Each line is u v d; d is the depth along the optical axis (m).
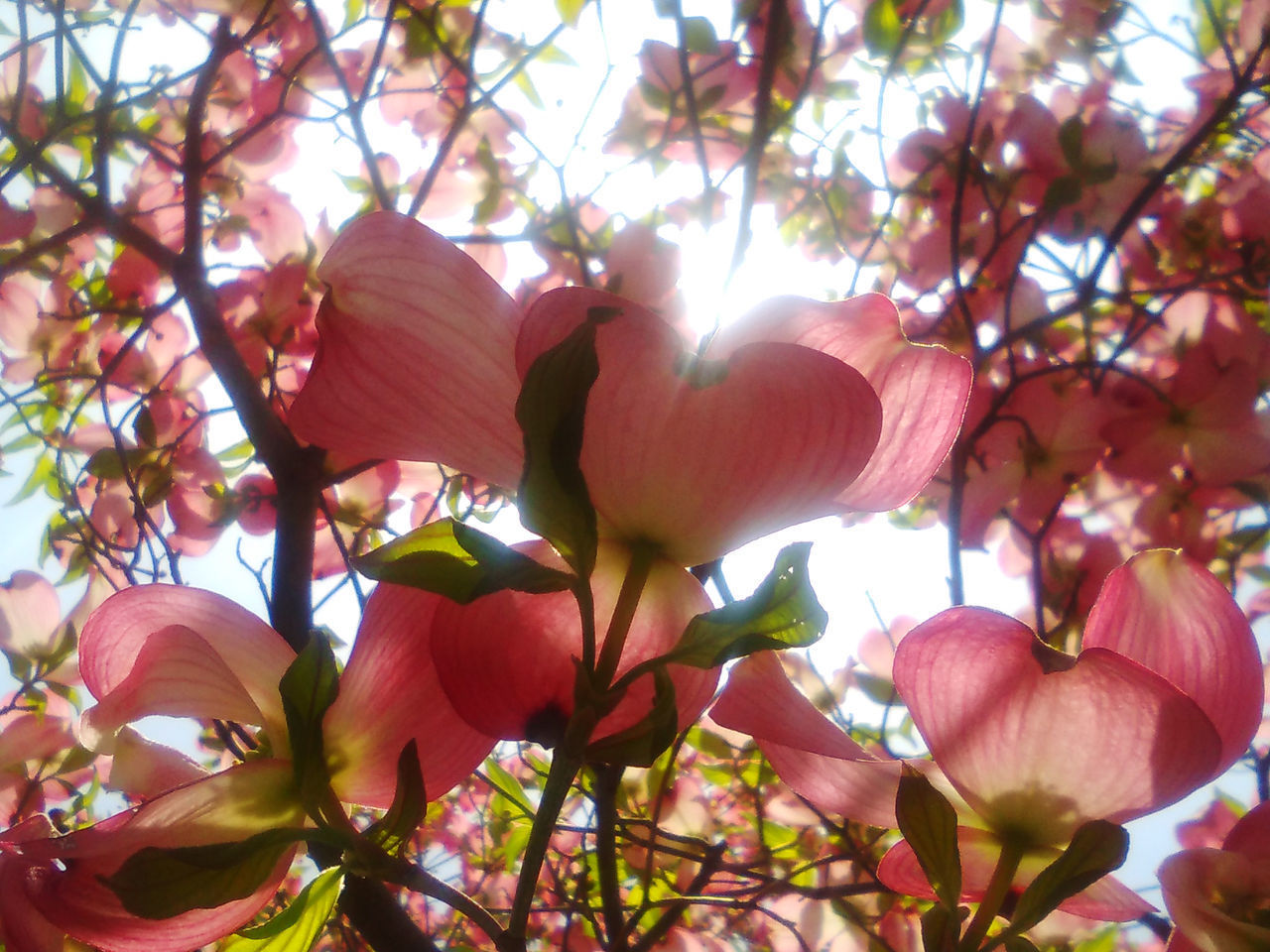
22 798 0.71
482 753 0.20
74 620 0.74
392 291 0.18
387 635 0.20
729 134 0.85
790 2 0.81
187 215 0.60
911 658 0.19
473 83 0.68
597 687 0.17
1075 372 0.82
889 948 0.66
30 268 0.80
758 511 0.18
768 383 0.17
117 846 0.18
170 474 0.72
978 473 0.79
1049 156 0.83
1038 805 0.19
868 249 0.71
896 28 0.79
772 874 0.77
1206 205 0.87
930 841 0.18
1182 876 0.17
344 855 0.18
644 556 0.18
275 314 0.73
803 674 0.75
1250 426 0.76
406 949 0.35
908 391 0.19
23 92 0.64
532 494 0.17
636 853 0.77
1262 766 0.61
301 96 0.86
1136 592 0.19
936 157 0.85
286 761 0.19
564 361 0.16
